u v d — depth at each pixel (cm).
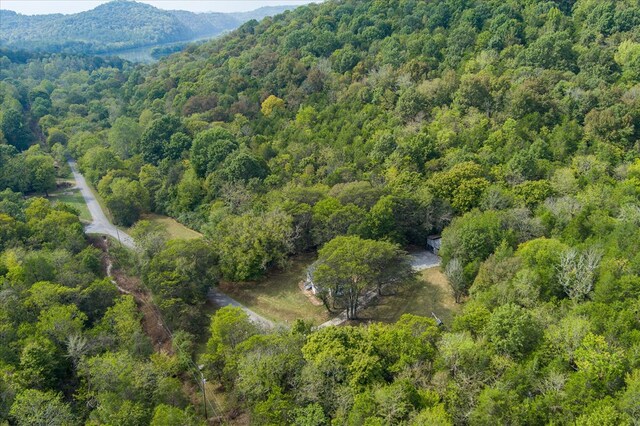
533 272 5512
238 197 9256
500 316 4819
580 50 10362
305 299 7406
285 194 8781
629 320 4625
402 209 8019
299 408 4459
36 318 5969
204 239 8281
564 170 7700
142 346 5806
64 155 14550
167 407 4559
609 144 8300
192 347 6309
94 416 4672
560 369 4316
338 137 10544
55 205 10306
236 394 5150
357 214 7775
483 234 6669
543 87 9444
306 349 4941
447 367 4562
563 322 4744
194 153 11031
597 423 3662
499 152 8650
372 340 4934
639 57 9500
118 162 12338
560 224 6712
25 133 15288
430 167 8862
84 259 7712
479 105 9906
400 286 7344
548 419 3934
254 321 6347
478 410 3988
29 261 6856
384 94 11175
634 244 5625
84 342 5447
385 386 4328
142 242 8156
